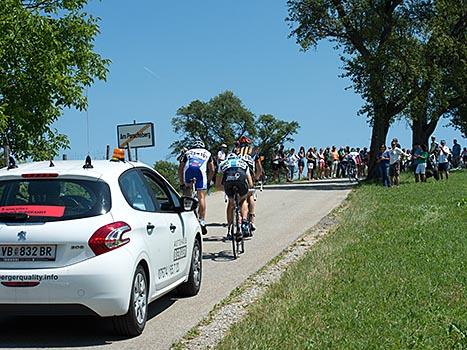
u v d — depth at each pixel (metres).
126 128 21.06
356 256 11.41
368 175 38.88
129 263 7.40
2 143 19.94
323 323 7.38
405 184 32.22
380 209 19.75
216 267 11.86
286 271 10.57
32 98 19.59
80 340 7.56
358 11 38.09
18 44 18.75
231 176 12.80
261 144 98.25
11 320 8.47
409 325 7.21
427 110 38.44
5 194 7.72
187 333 7.72
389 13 38.38
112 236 7.32
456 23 39.69
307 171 44.16
